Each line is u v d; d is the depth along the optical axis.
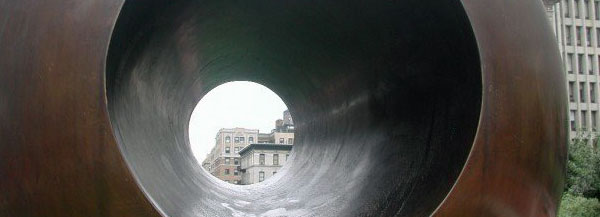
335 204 4.79
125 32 2.77
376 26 3.90
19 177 2.43
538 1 3.06
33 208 2.44
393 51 3.97
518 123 2.61
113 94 2.83
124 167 2.32
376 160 4.67
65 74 2.36
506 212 2.66
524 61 2.68
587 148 14.23
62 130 2.33
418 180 3.56
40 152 2.37
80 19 2.41
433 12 3.07
